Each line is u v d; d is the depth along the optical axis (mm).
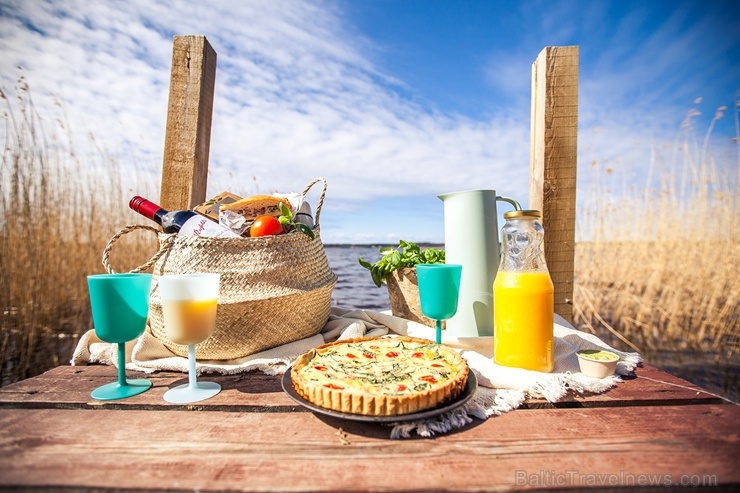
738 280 3814
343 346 1111
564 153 1563
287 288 1178
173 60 1636
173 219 1272
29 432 765
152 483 603
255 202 1305
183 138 1621
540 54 1587
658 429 770
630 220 4715
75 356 1198
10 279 3307
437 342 1187
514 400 883
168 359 1142
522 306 1028
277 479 613
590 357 1031
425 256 1476
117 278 923
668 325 3947
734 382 2926
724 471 626
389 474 626
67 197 3959
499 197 1333
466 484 598
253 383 1030
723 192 4191
